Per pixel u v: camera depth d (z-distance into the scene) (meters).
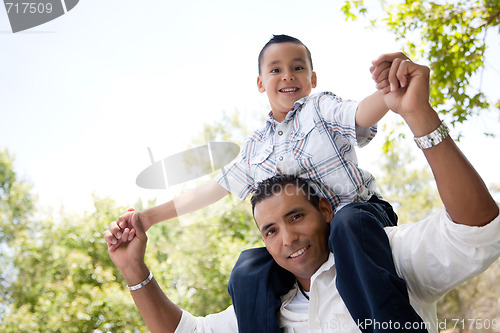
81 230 9.41
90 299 9.17
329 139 2.00
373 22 5.25
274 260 2.03
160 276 8.65
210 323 2.21
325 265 1.84
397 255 1.75
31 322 9.16
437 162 1.48
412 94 1.46
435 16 5.45
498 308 6.31
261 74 2.31
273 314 1.89
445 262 1.64
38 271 9.88
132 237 2.16
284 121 2.15
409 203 9.56
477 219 1.51
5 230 9.80
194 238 8.82
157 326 2.14
